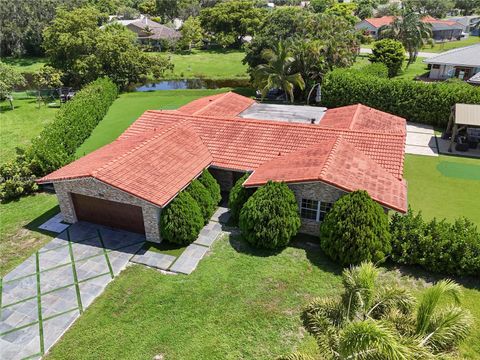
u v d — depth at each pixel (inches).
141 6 5098.4
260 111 1291.8
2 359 547.5
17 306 640.4
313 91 1914.4
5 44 3235.7
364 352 303.3
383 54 2294.5
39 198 1005.8
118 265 733.3
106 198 800.9
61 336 584.1
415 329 380.2
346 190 739.4
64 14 2272.4
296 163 856.3
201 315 614.2
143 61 2340.1
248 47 2129.7
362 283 400.8
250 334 578.2
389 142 939.3
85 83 2236.7
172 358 543.5
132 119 1653.5
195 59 3144.7
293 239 803.4
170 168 860.0
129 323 603.2
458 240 681.0
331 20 1999.3
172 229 762.2
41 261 748.6
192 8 4660.4
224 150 984.9
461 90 1421.0
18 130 1563.7
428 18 3688.5
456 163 1174.3
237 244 787.4
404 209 723.4
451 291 379.9
